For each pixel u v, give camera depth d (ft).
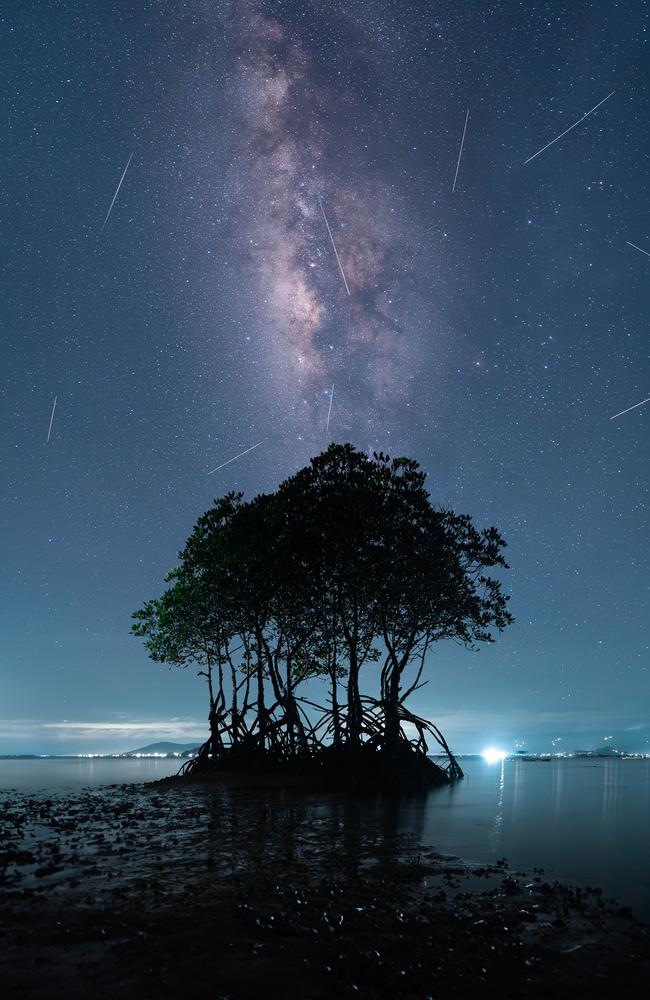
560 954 22.41
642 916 26.86
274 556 108.06
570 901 28.99
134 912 26.25
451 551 107.65
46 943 22.66
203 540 114.01
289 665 116.88
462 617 107.76
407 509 106.01
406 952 22.35
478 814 63.62
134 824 54.19
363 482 104.42
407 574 106.11
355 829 51.67
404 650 110.32
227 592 113.50
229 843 43.91
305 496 106.01
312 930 24.18
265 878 32.68
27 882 31.94
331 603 108.88
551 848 43.88
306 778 101.19
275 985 19.35
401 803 74.28
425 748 109.91
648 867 37.37
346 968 20.72
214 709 118.73
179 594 115.03
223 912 26.27
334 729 107.96
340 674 118.62
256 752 110.73
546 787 104.47
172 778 109.81
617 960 21.91
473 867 36.60
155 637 120.06
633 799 82.17
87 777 139.64
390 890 30.58
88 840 45.50
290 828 51.70
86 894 29.27
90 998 18.16
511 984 19.95
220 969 20.42
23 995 18.30
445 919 26.04
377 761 102.17
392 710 105.91
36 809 67.46
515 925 25.38
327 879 32.53
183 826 52.70
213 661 122.11
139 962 20.93
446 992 19.36
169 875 33.27
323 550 104.73
